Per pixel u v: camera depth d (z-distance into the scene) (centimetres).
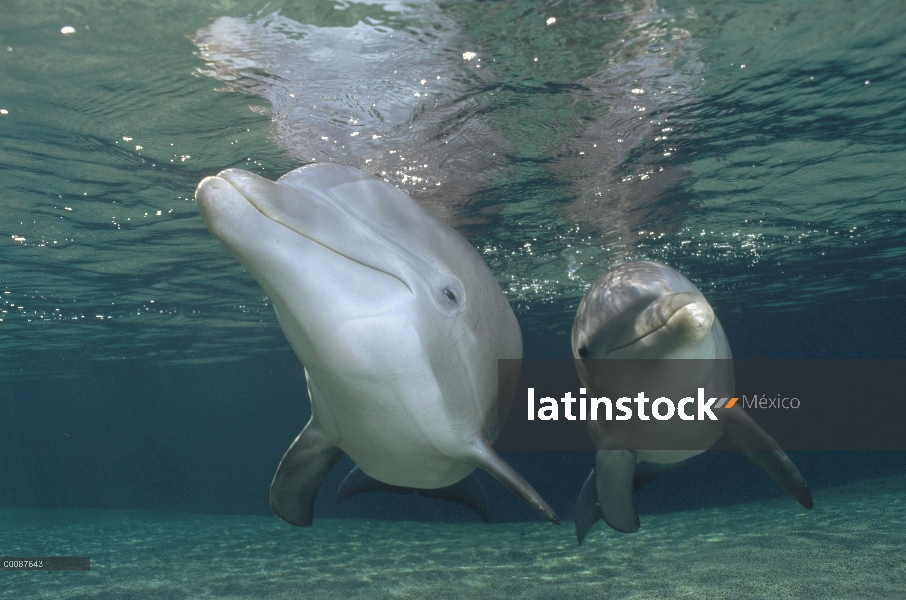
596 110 656
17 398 4166
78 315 1683
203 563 911
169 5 451
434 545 991
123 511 2083
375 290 209
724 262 1551
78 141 673
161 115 619
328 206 209
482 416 273
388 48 518
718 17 505
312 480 324
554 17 488
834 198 1054
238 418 8031
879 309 3012
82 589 745
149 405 5453
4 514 2008
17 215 905
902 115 717
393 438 245
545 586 622
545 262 1368
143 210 901
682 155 802
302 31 488
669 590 551
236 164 742
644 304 330
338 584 707
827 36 544
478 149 736
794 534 775
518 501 2866
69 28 473
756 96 651
